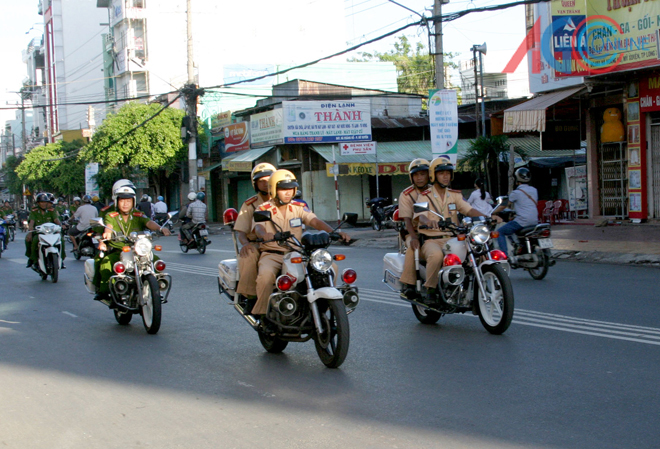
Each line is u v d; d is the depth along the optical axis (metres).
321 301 5.58
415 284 7.07
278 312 5.61
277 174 5.83
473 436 3.85
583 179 20.05
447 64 44.72
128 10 53.16
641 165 16.80
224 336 7.02
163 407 4.61
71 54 79.94
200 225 17.78
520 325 6.92
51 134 81.88
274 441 3.88
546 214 20.16
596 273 10.70
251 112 32.91
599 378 4.94
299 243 5.66
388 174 28.50
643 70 15.79
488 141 21.98
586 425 3.97
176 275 12.77
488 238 6.52
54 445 3.95
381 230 23.59
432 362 5.57
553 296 8.64
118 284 7.34
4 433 4.18
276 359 5.94
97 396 4.94
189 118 27.42
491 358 5.63
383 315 7.86
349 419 4.22
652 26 15.02
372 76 39.56
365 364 5.61
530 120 17.41
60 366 5.92
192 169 27.42
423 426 4.04
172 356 6.17
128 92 54.28
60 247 12.92
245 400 4.71
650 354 5.59
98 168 42.22
